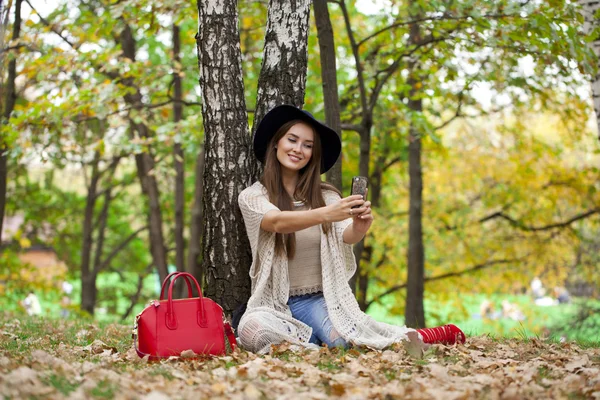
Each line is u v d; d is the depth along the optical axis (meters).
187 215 17.75
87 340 5.54
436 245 14.48
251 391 3.14
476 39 7.84
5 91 10.27
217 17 5.25
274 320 4.59
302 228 4.56
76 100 8.80
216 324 4.42
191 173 18.06
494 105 11.80
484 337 5.79
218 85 5.25
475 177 14.71
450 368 3.87
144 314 4.32
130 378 3.47
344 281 4.82
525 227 14.15
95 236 22.22
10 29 9.73
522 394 3.25
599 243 15.12
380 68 9.34
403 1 9.08
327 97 7.12
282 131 4.93
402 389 3.25
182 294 13.05
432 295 15.82
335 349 4.46
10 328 6.51
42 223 17.77
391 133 10.29
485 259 14.46
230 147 5.25
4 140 8.88
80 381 3.36
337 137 5.07
